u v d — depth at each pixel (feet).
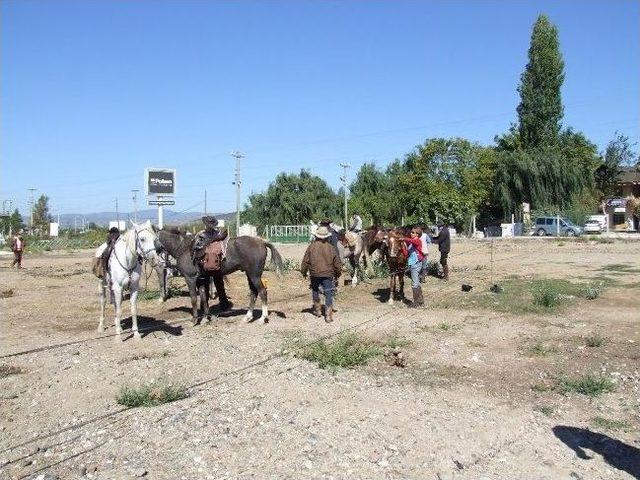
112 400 25.88
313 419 23.34
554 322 40.55
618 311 44.04
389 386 27.43
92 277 76.28
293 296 55.67
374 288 59.00
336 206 246.68
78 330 40.55
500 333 37.63
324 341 35.50
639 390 26.53
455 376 28.91
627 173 232.73
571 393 26.32
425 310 46.14
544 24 203.10
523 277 65.10
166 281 52.49
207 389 27.09
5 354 33.42
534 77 203.51
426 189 179.01
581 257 92.38
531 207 190.29
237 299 54.03
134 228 36.50
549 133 201.77
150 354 33.19
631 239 136.87
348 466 19.44
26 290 62.90
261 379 28.37
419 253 47.80
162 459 20.07
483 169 185.16
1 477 18.90
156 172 104.73
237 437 21.72
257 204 251.60
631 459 20.02
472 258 93.25
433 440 21.42
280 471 19.12
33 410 24.90
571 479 18.67
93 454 20.54
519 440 21.48
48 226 244.01
